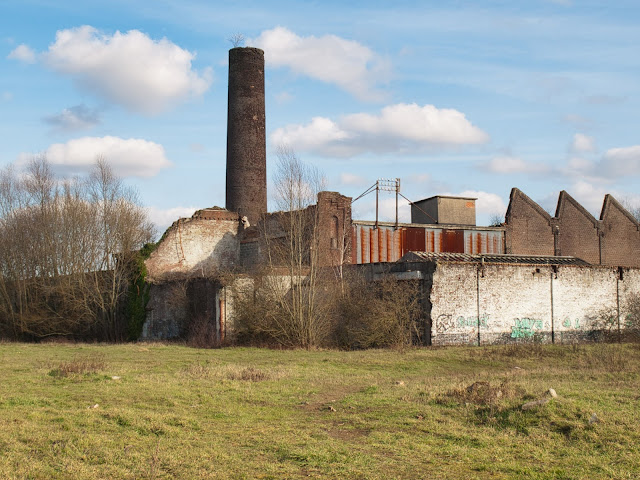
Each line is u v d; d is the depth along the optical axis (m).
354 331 28.95
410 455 9.37
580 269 32.91
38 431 10.46
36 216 42.56
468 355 23.80
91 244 40.41
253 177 48.28
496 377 17.03
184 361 22.56
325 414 12.66
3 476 8.05
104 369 19.03
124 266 38.97
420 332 28.83
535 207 46.91
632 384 14.80
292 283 30.41
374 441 10.25
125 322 38.81
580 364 20.28
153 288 38.16
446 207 45.06
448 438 10.41
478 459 9.12
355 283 30.91
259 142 48.91
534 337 29.09
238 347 29.38
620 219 50.62
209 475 8.36
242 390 15.34
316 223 33.62
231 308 31.95
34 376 17.55
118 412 12.06
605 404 11.88
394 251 40.88
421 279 29.00
